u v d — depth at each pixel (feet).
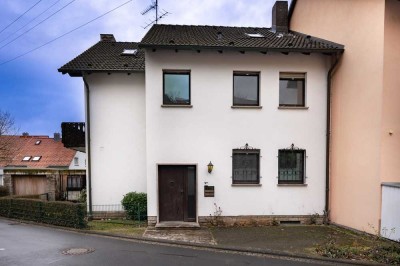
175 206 38.65
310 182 39.50
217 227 37.42
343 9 37.96
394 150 32.35
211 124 38.58
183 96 38.99
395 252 26.94
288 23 55.26
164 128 38.22
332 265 24.80
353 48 36.11
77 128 43.34
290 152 40.04
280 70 39.29
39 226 39.37
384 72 32.01
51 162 98.32
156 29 45.98
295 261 25.55
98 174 42.57
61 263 24.29
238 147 38.78
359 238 32.45
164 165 38.29
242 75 39.73
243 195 38.73
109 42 54.13
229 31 48.80
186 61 38.32
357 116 35.22
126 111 42.86
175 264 24.32
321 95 39.83
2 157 97.91
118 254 26.76
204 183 38.47
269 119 39.14
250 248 28.50
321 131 39.81
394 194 30.27
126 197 41.14
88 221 40.91
